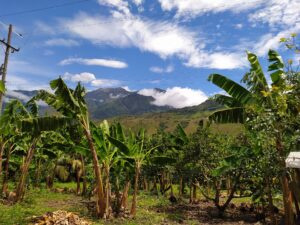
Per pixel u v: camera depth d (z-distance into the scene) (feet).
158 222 58.23
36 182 110.11
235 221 63.21
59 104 55.93
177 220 61.52
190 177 75.25
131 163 63.41
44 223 45.83
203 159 72.54
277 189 54.34
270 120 35.99
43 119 53.67
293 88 34.42
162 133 102.53
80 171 106.32
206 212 73.00
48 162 114.83
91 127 62.34
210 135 74.74
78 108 54.90
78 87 57.26
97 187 57.36
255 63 44.78
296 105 35.53
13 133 64.85
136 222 56.49
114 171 67.46
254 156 50.21
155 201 87.51
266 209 67.62
